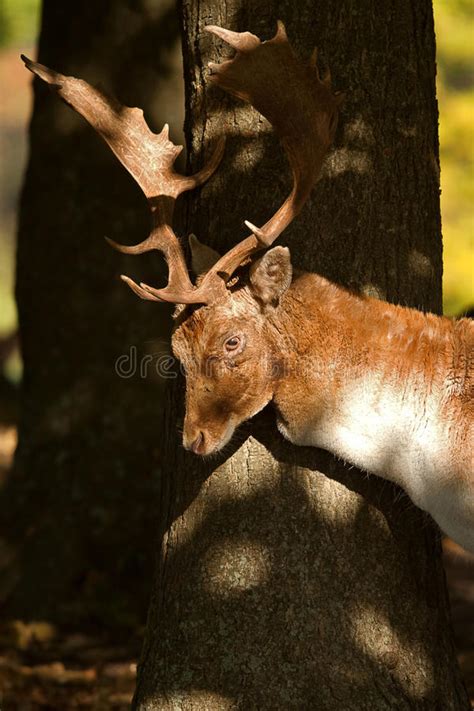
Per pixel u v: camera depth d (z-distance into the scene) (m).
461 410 8.79
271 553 8.96
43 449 15.54
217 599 9.02
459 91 28.20
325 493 9.00
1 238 56.25
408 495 8.95
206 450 8.82
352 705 8.81
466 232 25.22
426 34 9.41
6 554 15.20
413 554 9.19
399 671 8.99
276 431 9.07
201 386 8.80
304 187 8.33
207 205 9.29
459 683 9.42
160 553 9.55
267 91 8.12
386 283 9.17
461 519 8.85
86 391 15.38
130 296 15.28
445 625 9.41
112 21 15.55
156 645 9.28
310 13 8.95
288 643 8.88
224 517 9.09
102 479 15.22
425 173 9.38
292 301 8.78
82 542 15.07
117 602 14.73
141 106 15.51
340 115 9.02
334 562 8.95
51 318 15.58
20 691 12.56
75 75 15.69
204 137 9.30
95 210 15.41
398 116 9.19
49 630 14.30
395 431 8.81
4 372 33.31
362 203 9.08
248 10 9.04
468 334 8.91
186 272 8.81
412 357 8.85
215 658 8.96
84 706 12.22
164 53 15.45
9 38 43.34
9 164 57.09
